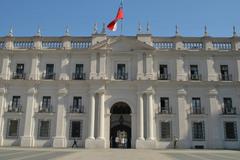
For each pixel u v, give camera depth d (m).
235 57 41.44
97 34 41.72
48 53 41.53
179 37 41.84
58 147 37.94
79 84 40.47
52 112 39.69
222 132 38.97
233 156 23.89
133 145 38.28
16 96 40.44
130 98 40.06
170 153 27.50
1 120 39.38
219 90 40.41
